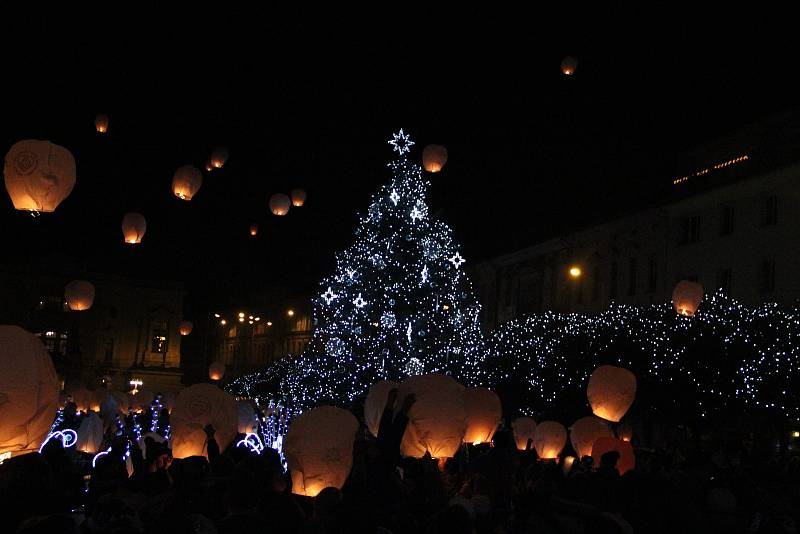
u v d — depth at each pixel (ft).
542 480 21.52
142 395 90.84
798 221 91.15
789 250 91.86
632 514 21.68
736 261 99.35
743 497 32.17
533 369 100.01
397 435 23.85
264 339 281.33
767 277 95.09
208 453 30.04
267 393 172.35
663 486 21.99
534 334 107.14
